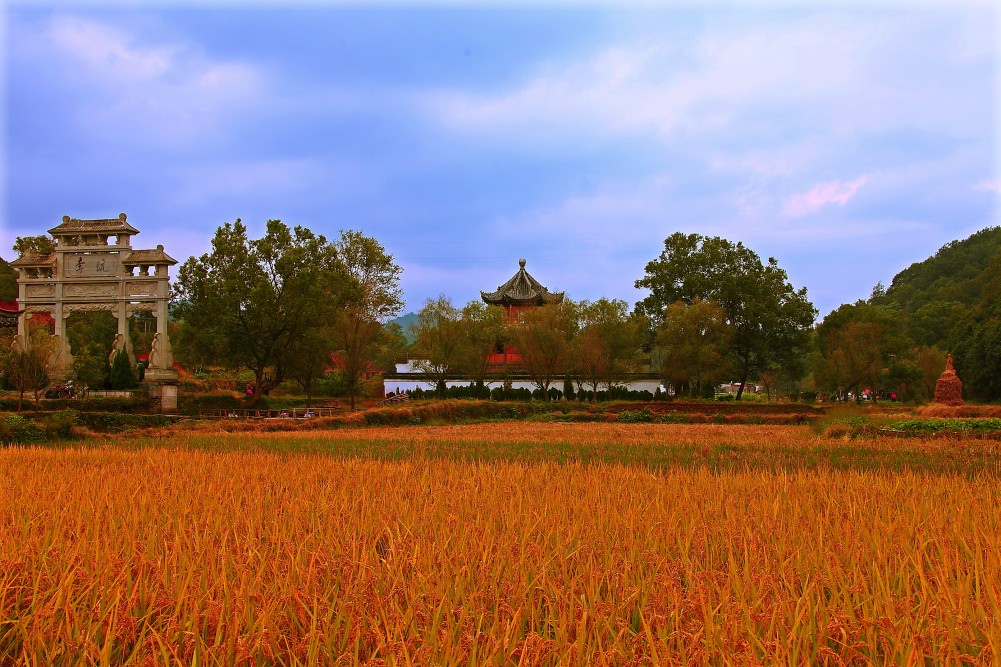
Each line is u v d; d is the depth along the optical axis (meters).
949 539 9.92
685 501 12.73
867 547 9.40
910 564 8.57
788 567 8.46
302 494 13.92
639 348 76.75
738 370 73.31
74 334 70.81
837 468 21.31
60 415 34.69
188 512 11.73
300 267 57.09
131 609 7.19
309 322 56.41
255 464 20.05
